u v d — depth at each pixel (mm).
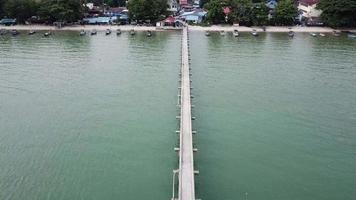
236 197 51062
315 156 60125
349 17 134250
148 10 144375
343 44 120312
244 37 130000
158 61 105188
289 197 51156
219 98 80938
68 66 101000
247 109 75688
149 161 59250
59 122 71062
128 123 70875
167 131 68125
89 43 123250
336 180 54625
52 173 56188
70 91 84812
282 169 57031
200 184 53625
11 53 112312
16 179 54719
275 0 160375
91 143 64250
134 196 51344
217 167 57469
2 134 66750
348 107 76062
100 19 146250
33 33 134625
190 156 55031
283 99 79938
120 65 102000
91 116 73438
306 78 91438
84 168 57469
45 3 143750
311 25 142500
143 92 84500
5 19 145875
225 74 94688
